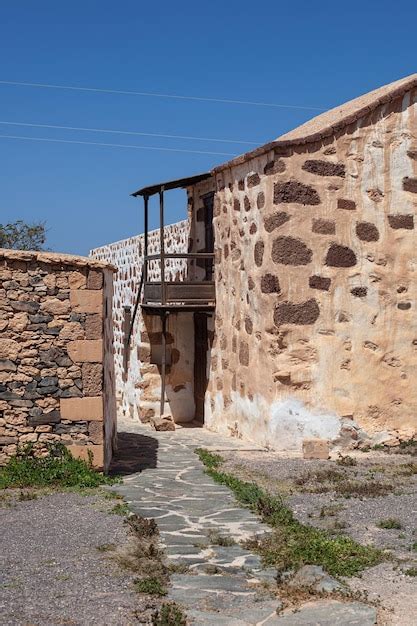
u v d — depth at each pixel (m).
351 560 6.43
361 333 11.95
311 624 5.19
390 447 11.90
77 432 9.67
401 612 5.46
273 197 11.71
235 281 13.31
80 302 9.67
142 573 6.11
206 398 15.07
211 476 9.98
